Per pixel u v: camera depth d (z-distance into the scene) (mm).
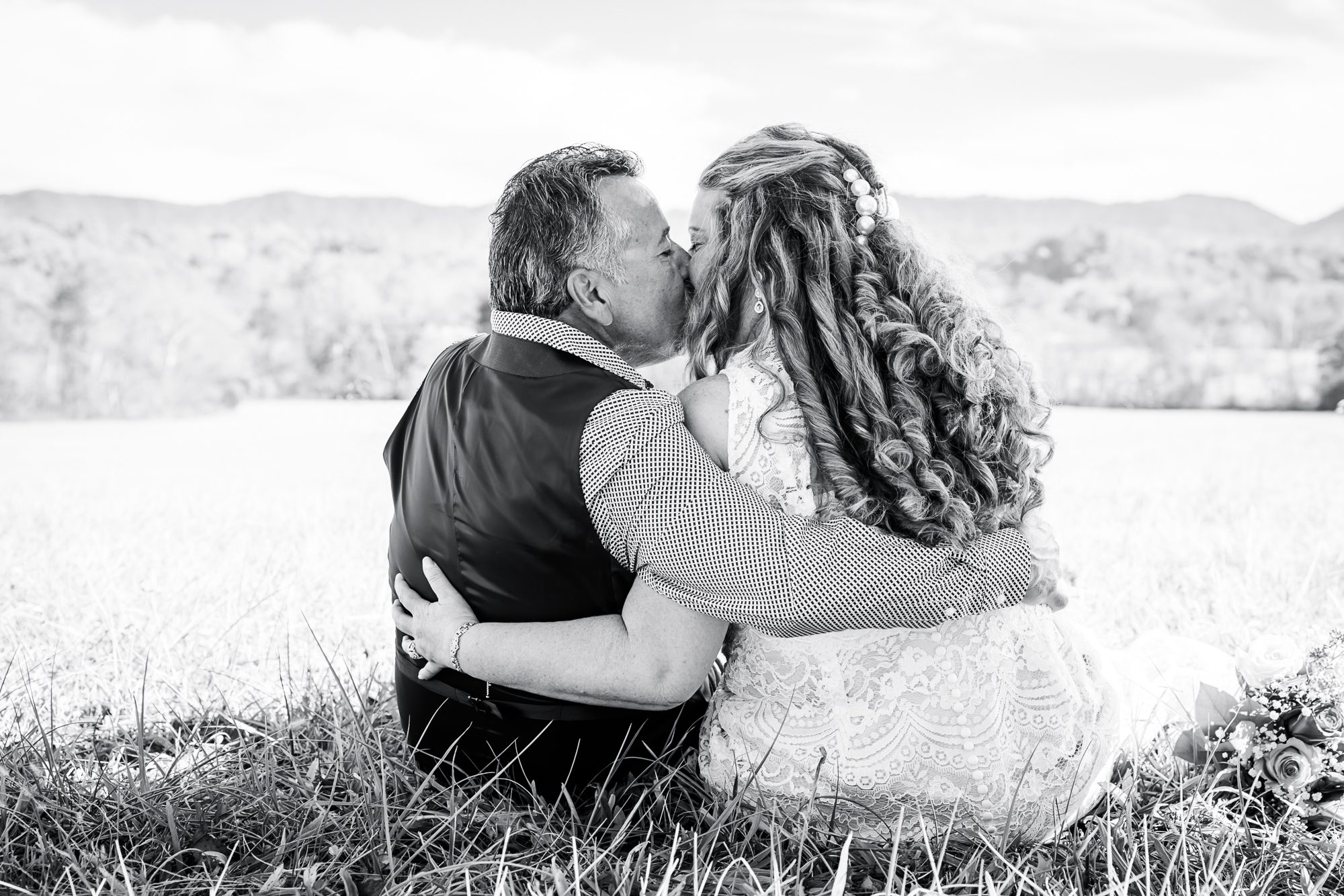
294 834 2229
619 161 2164
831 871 2057
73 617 3768
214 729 2869
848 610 1948
